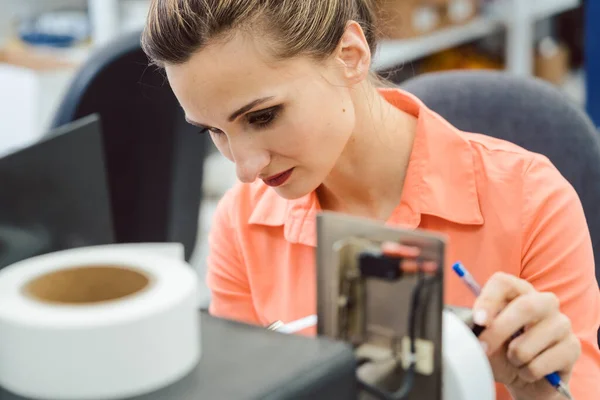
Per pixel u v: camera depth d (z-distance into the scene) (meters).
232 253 1.44
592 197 1.52
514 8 4.48
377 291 0.70
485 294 0.89
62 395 0.56
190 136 2.29
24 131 3.02
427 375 0.68
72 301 0.60
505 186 1.29
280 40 1.03
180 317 0.58
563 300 1.23
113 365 0.55
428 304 0.67
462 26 4.24
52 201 0.85
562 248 1.26
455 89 1.61
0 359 0.57
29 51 3.06
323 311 0.72
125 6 3.29
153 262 0.63
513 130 1.58
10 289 0.59
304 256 1.35
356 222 0.69
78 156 0.88
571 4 4.85
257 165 1.09
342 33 1.11
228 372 0.59
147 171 2.26
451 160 1.28
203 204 3.71
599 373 1.17
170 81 1.08
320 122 1.10
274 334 0.64
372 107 1.27
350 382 0.62
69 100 2.08
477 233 1.29
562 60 5.09
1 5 3.34
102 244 0.92
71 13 3.50
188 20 1.01
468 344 0.72
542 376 0.90
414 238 0.66
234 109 1.05
